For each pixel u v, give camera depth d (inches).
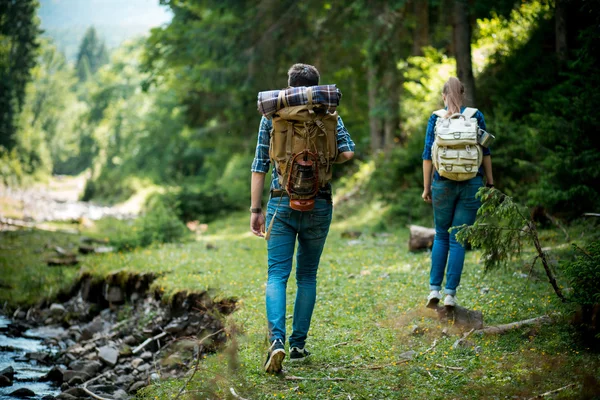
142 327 280.2
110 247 493.7
